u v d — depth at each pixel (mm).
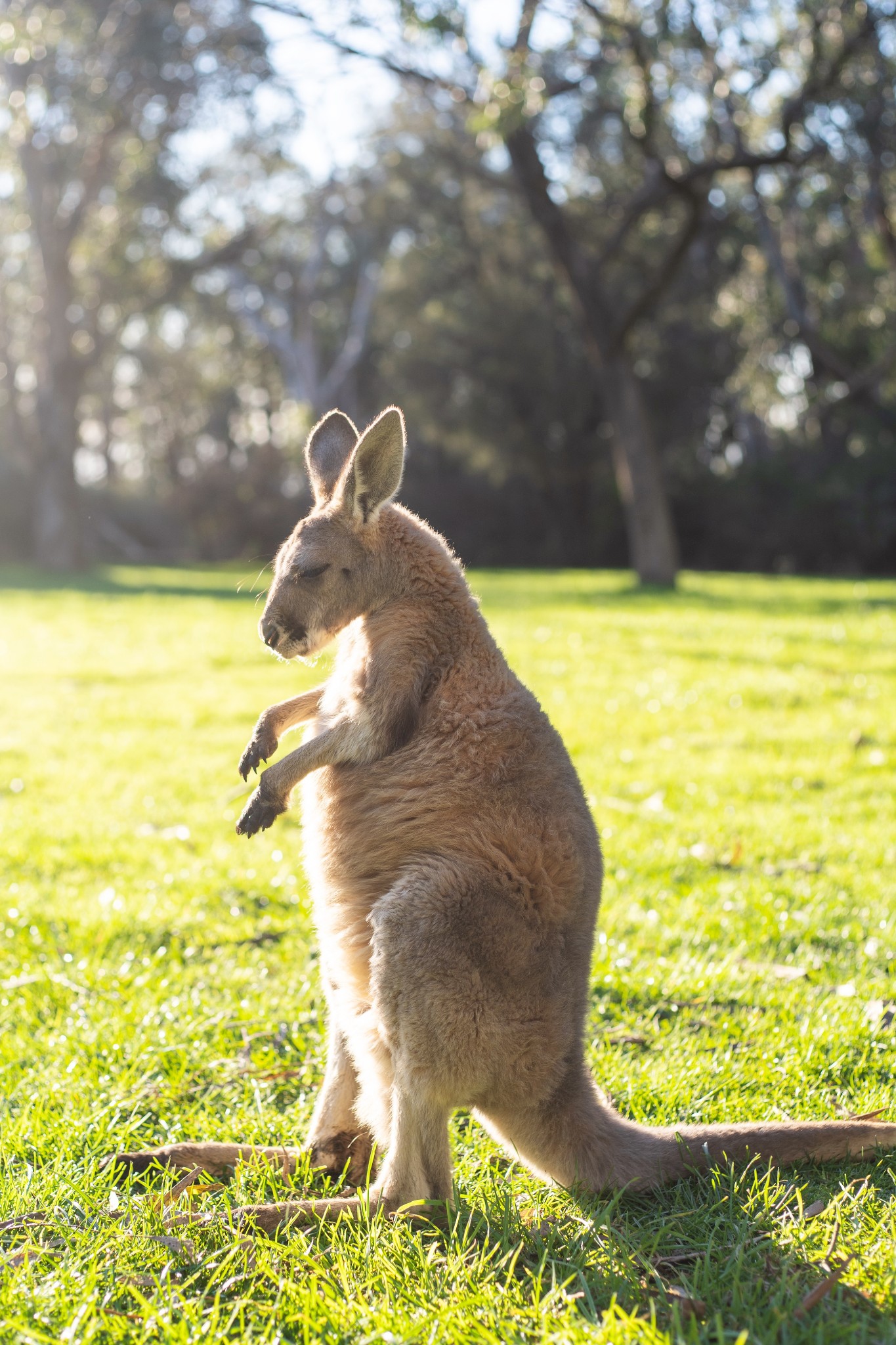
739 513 37562
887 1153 3174
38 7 22375
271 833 6621
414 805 3068
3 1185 3002
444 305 38281
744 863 5930
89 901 5375
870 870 5750
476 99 20438
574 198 33781
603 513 39750
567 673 11469
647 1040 3955
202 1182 3066
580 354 37719
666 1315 2482
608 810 6930
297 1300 2520
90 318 33500
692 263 34562
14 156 31297
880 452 35406
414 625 3246
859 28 19328
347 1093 3201
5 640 15133
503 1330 2398
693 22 18984
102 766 8250
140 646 14398
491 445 39062
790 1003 4156
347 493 3342
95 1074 3658
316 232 43812
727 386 39094
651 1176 2973
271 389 54250
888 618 15625
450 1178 2936
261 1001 4246
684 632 14523
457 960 2857
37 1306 2486
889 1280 2564
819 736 8727
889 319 33312
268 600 3381
